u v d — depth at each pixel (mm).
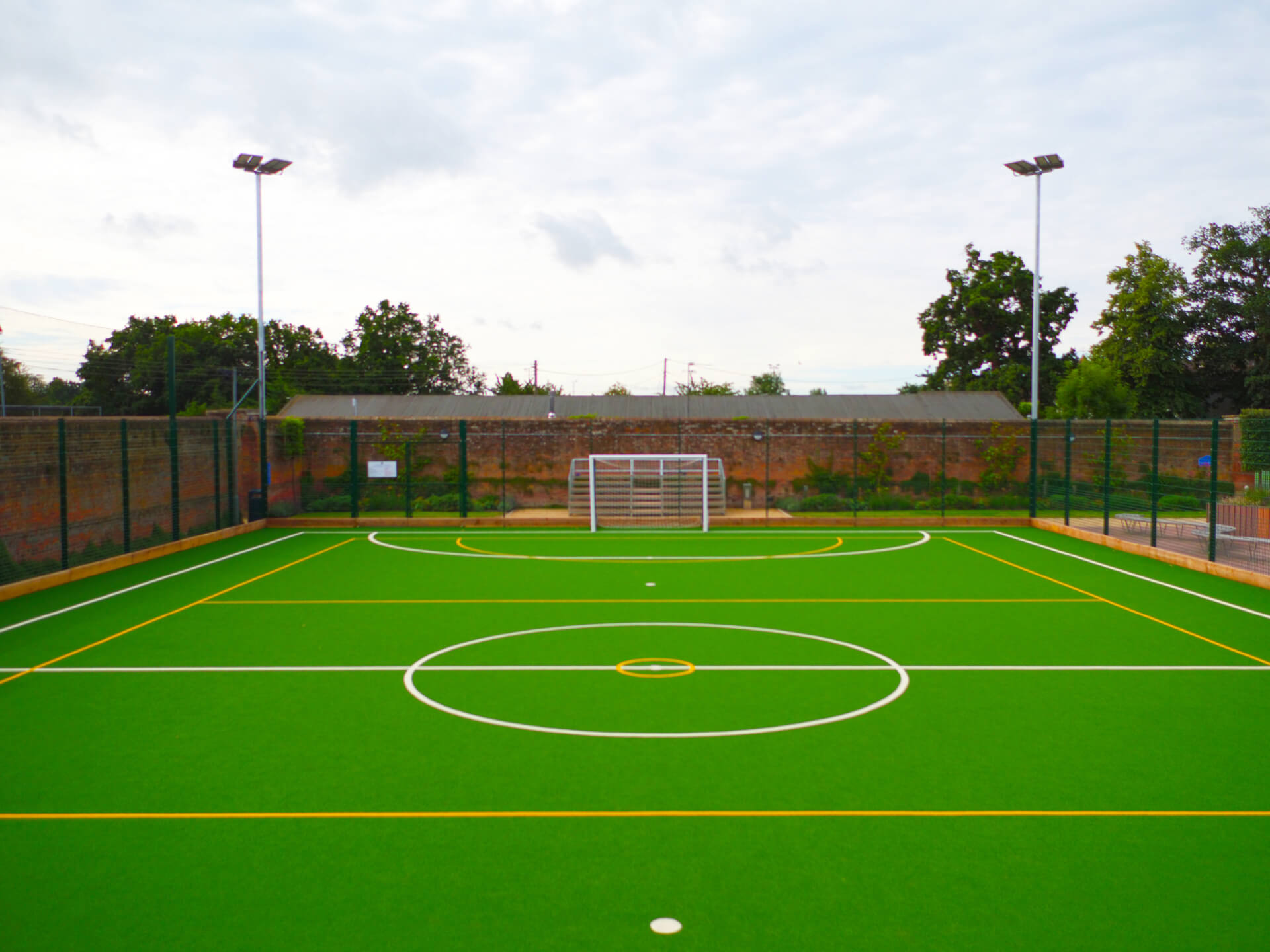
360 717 8430
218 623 12484
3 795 6688
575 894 5254
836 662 10414
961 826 6141
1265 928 4926
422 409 39438
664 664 10359
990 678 9766
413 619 12805
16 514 14953
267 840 5941
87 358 60562
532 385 71875
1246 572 15773
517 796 6637
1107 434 21141
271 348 65438
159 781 6930
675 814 6320
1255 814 6348
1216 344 46344
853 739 7820
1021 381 47656
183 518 20953
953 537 22219
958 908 5113
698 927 4914
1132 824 6172
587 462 28875
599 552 19781
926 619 12758
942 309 49969
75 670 10062
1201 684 9547
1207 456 26734
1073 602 14070
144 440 19047
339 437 28562
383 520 24766
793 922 4969
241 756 7461
